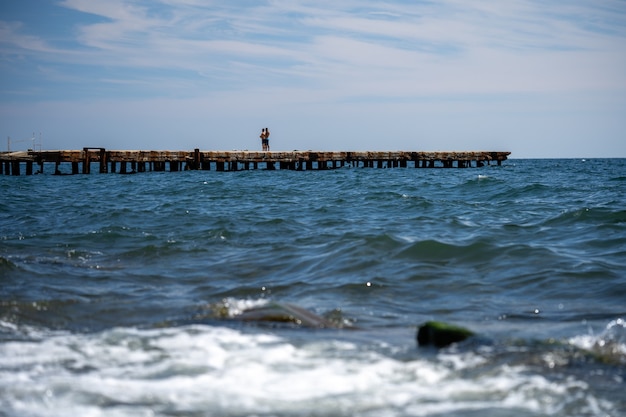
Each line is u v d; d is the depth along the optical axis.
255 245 14.00
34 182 39.03
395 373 6.07
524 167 73.38
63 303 8.98
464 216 18.83
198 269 11.73
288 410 5.22
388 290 10.04
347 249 12.75
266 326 7.78
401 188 32.28
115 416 5.08
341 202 23.98
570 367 6.22
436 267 11.41
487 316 8.58
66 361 6.41
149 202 24.91
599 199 24.33
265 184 36.34
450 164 63.34
